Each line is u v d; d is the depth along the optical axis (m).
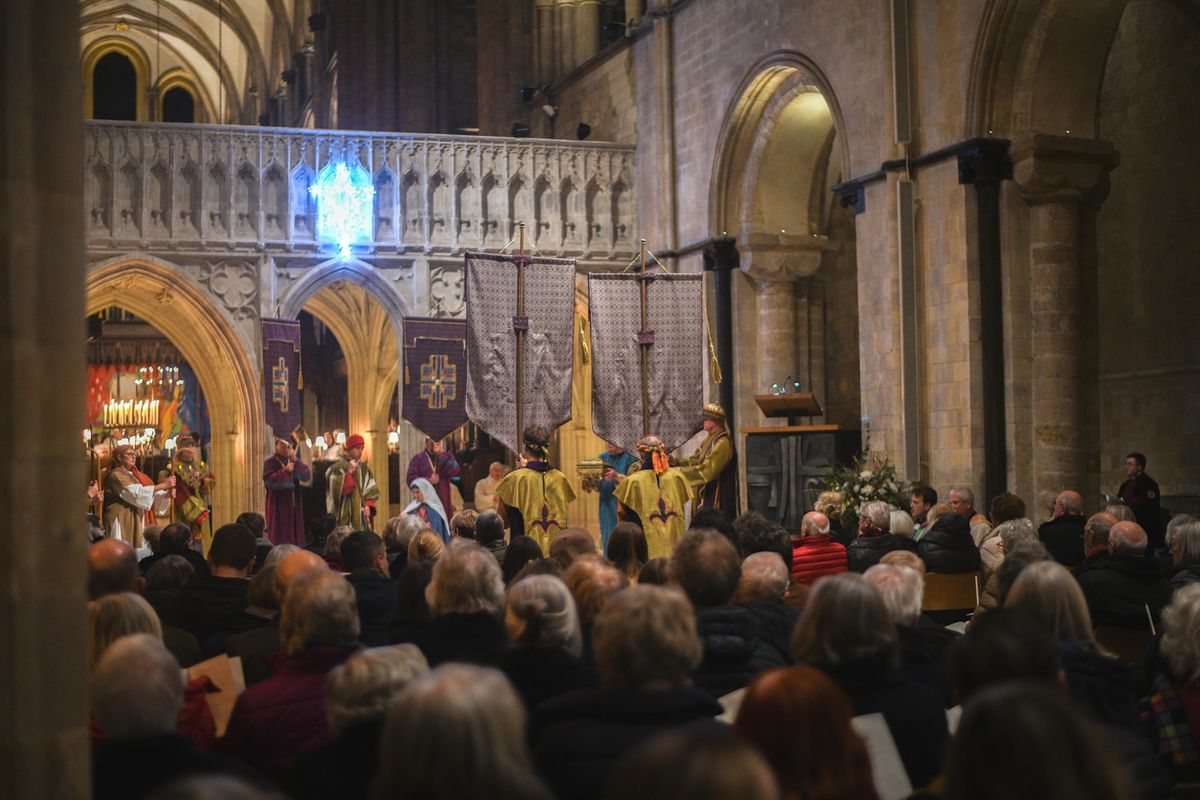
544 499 14.25
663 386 17.06
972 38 17.92
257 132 24.39
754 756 2.31
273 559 8.11
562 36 31.05
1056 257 17.83
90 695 4.28
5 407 3.77
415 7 34.81
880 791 4.44
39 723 3.78
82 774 3.86
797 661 4.78
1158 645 5.86
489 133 31.81
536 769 4.09
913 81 19.08
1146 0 19.42
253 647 6.68
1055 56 17.59
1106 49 17.67
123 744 3.92
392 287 25.06
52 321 3.91
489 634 5.60
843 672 4.66
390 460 35.41
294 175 24.58
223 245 24.11
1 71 3.83
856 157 20.30
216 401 26.70
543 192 25.97
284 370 24.34
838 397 26.17
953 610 10.38
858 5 20.16
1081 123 17.88
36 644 3.79
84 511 3.98
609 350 16.91
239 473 26.05
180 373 40.62
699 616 5.51
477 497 23.05
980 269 17.88
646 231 26.22
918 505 14.79
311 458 34.88
